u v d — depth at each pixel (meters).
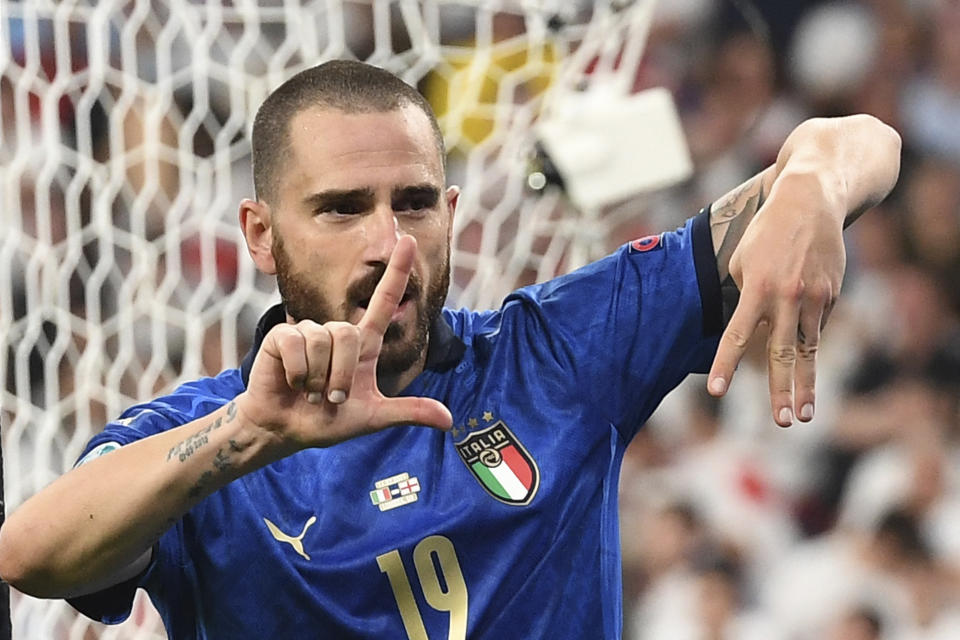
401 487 6.72
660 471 18.34
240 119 11.64
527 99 12.11
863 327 19.00
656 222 18.00
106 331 12.59
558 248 11.34
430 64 11.59
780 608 17.66
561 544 6.75
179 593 6.57
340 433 5.25
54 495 5.72
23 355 11.12
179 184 13.03
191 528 6.52
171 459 5.45
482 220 12.55
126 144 12.80
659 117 10.01
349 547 6.58
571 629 6.73
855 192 6.61
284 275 6.64
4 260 11.08
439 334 7.07
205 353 13.29
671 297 7.08
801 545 17.91
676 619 17.75
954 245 19.38
